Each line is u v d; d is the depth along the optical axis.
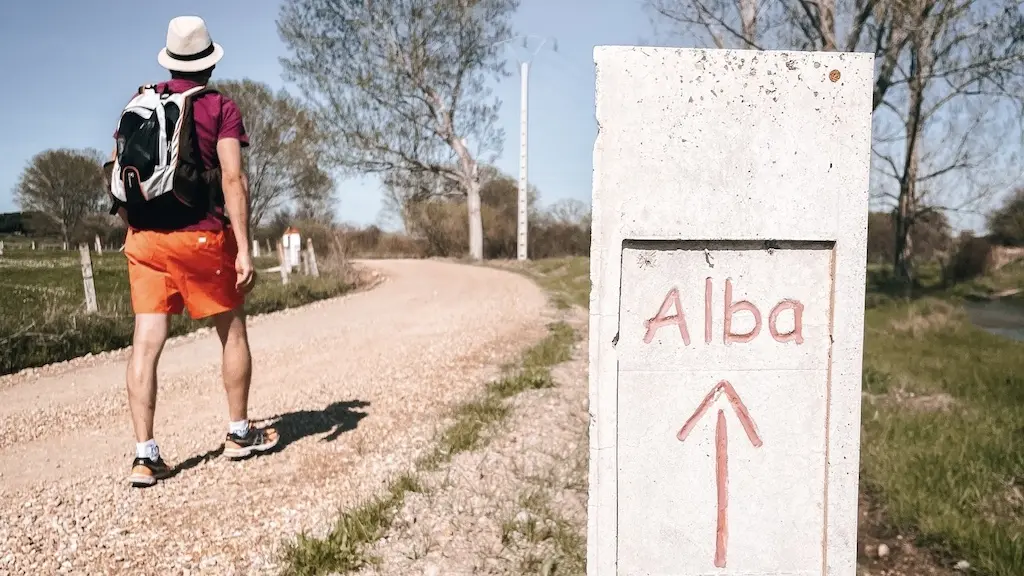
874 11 14.82
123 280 17.70
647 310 2.55
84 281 10.41
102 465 4.71
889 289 19.61
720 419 2.58
